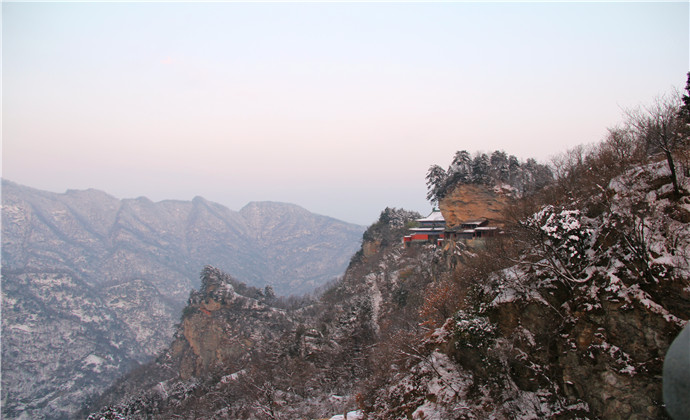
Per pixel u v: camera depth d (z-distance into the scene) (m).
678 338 12.17
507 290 57.62
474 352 58.16
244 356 172.88
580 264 49.06
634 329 40.41
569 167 71.69
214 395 127.69
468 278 70.62
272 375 117.94
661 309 39.09
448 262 110.06
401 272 153.12
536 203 71.88
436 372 60.09
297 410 97.50
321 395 105.94
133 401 154.62
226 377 143.38
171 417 133.62
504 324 56.16
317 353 127.00
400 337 78.50
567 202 59.16
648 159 53.75
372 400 71.00
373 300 149.25
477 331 55.94
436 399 57.84
